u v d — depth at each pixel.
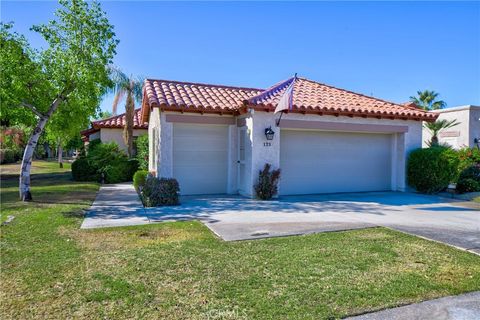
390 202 12.27
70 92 12.42
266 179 12.48
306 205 11.41
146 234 7.41
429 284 4.79
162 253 6.09
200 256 5.93
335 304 4.18
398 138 15.32
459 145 22.78
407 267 5.46
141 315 3.91
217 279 4.94
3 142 36.22
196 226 8.15
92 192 14.50
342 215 9.77
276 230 7.84
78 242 6.77
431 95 42.09
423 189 14.55
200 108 12.79
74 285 4.71
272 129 12.84
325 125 13.60
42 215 9.26
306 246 6.57
